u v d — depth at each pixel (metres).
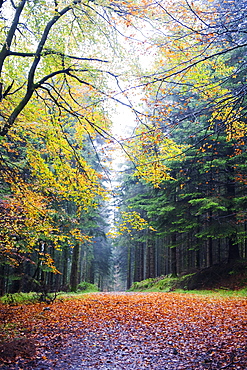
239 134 5.99
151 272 25.53
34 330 7.89
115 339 7.12
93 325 8.51
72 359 5.79
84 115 7.87
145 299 14.00
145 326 8.33
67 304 12.42
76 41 8.57
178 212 18.48
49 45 8.27
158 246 31.44
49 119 8.28
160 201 20.09
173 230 18.83
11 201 7.70
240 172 13.93
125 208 27.89
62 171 8.60
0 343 6.36
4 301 12.30
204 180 15.98
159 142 5.69
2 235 8.05
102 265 34.84
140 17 5.76
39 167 8.45
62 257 24.23
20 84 8.95
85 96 8.52
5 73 8.47
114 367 5.40
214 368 5.19
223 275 17.58
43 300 12.89
